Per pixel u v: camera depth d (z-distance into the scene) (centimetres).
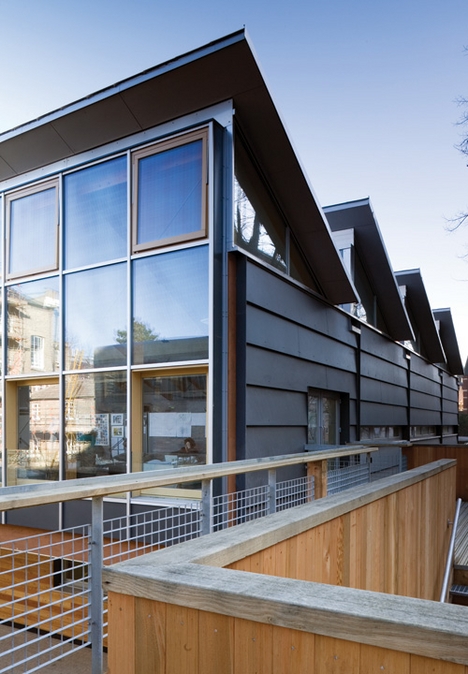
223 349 518
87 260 599
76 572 554
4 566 596
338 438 818
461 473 952
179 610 125
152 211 554
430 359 1440
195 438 520
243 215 562
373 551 294
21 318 652
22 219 661
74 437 586
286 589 119
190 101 537
